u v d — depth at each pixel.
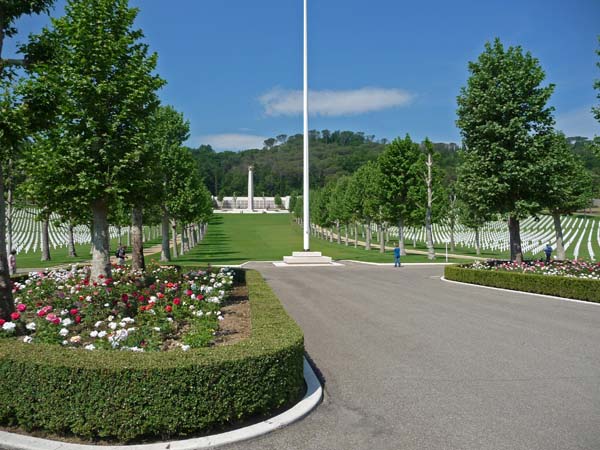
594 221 68.06
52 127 8.30
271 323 6.57
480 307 11.95
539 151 18.36
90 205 12.14
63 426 4.37
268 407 4.85
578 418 4.84
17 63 7.84
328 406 5.23
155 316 7.46
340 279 19.03
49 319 6.33
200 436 4.43
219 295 9.81
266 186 155.75
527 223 67.00
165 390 4.35
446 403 5.29
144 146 11.91
